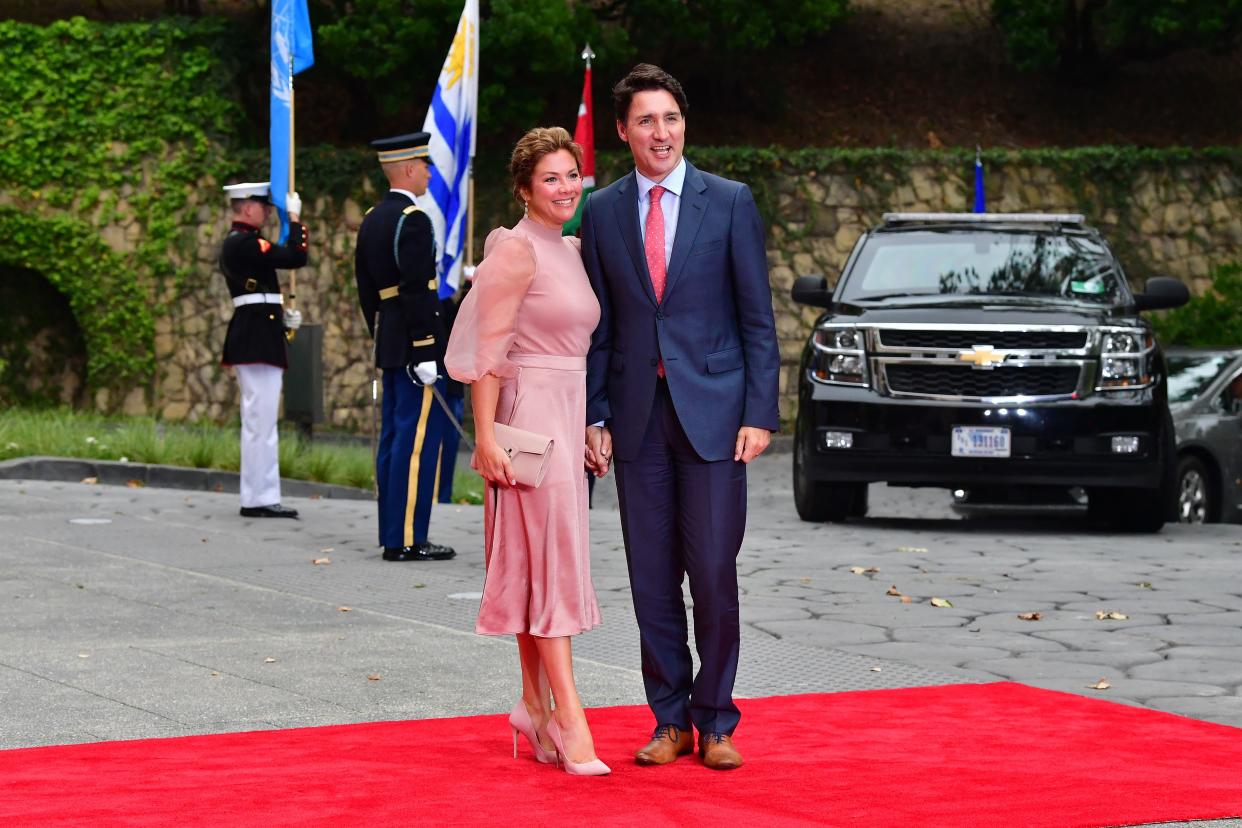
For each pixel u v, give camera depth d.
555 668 6.64
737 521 6.93
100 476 19.92
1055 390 15.16
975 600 11.34
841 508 16.45
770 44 37.00
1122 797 6.10
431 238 12.91
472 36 18.31
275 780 6.35
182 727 7.38
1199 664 9.17
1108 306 15.95
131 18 36.62
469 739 7.18
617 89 6.96
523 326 6.83
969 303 15.77
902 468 15.29
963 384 15.21
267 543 13.95
